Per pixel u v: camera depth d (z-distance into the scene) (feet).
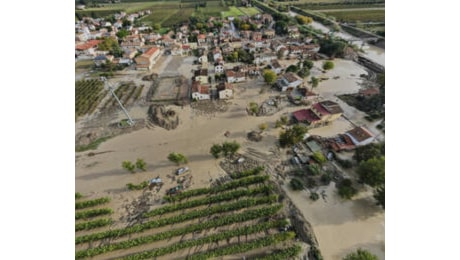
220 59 291.79
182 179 141.38
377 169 116.88
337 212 118.32
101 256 106.42
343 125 177.37
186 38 382.22
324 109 178.91
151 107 210.18
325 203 122.72
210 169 147.02
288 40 358.02
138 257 102.94
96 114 206.59
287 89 225.35
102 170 150.82
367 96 209.05
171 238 111.24
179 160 146.20
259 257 102.27
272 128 178.40
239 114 196.65
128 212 124.77
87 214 121.70
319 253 102.37
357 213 117.50
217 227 114.83
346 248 104.68
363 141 149.79
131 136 179.83
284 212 119.65
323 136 166.50
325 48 309.42
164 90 240.32
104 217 122.93
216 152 149.38
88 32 418.10
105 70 291.58
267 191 129.59
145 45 357.00
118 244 107.45
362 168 123.34
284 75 237.66
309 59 300.20
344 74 258.98
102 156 162.09
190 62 308.40
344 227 112.06
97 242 111.86
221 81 250.98
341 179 134.31
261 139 167.63
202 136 175.11
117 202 130.21
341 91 223.92
